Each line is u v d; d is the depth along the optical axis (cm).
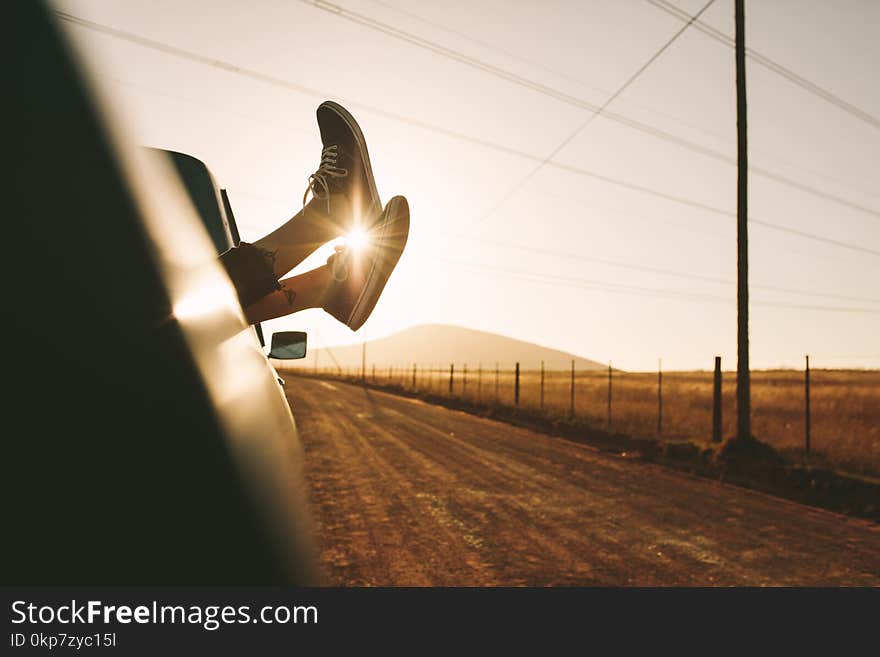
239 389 82
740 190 1495
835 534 717
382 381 6900
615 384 4678
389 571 539
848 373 5094
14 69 51
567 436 1797
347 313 185
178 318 68
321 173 184
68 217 54
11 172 51
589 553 612
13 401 49
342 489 895
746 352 1384
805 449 1382
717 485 1031
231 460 69
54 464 50
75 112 55
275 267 166
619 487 988
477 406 3031
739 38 1522
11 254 50
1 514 48
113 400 55
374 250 185
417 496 865
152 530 56
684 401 3034
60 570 50
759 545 657
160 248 67
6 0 51
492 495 888
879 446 1402
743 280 1428
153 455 58
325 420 2031
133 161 63
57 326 52
